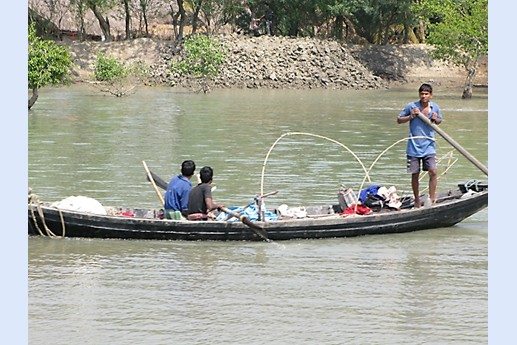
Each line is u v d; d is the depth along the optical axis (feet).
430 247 71.67
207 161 113.19
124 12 355.15
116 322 53.83
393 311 55.93
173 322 53.83
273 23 354.33
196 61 262.06
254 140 136.98
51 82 188.44
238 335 51.72
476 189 82.64
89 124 160.86
